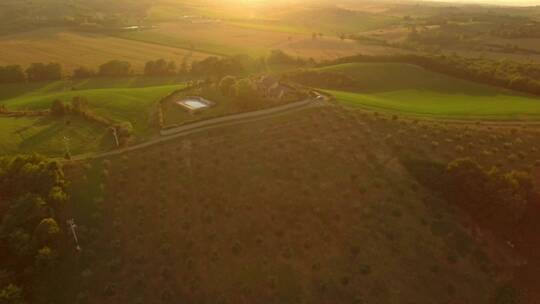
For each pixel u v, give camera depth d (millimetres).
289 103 87562
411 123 81188
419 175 66812
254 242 58062
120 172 68812
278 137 76250
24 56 164875
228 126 80125
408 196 63938
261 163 70125
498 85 114750
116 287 53406
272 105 86312
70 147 75500
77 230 59156
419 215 61375
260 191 64875
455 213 61344
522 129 78938
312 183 66312
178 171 68875
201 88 104000
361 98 98500
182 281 54156
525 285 54344
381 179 66875
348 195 64250
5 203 59625
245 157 71375
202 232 59500
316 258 56344
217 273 54969
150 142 76188
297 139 75562
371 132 77938
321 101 90625
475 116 86625
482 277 55031
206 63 146125
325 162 70375
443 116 86750
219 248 57500
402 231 59312
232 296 52656
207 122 81625
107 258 56594
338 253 56812
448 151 72062
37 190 60969
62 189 62844
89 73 140250
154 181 67312
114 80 138000
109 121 85312
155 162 70688
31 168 62812
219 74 139250
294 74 125875
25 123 84188
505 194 58031
